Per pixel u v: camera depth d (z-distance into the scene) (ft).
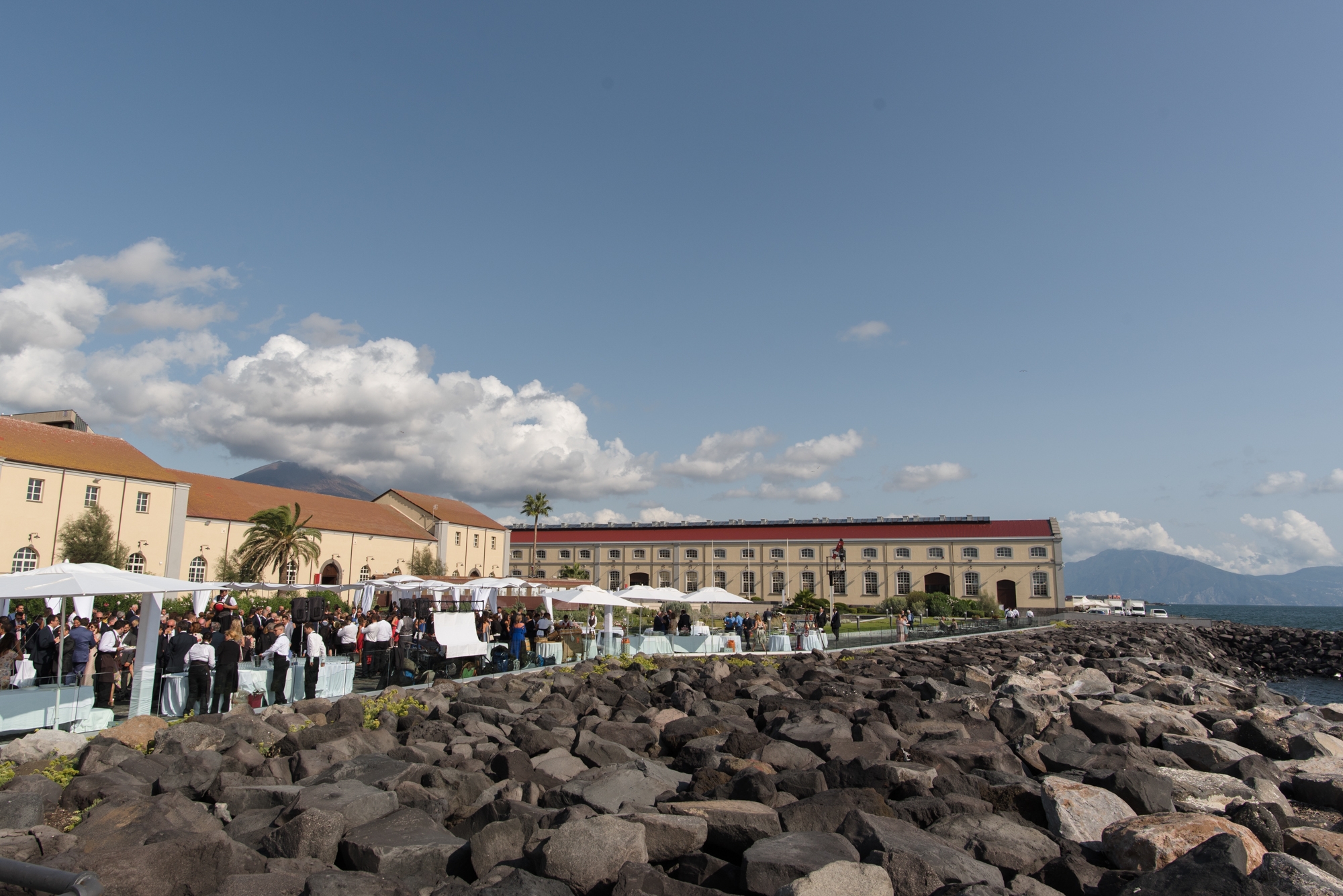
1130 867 27.58
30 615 103.65
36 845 26.55
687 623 145.89
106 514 181.47
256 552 214.90
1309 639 247.91
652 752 49.88
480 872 27.09
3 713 47.21
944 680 82.89
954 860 26.11
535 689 69.92
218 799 35.70
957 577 316.60
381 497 314.96
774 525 370.12
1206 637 258.37
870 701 67.46
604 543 364.38
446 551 304.50
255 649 68.03
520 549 377.71
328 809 30.94
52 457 175.63
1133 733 53.21
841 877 22.94
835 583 330.13
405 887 24.52
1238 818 30.35
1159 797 34.91
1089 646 151.74
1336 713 67.56
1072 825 31.73
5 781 35.09
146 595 53.67
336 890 23.30
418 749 43.32
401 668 77.20
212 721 47.01
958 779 36.81
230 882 23.80
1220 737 54.19
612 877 25.36
